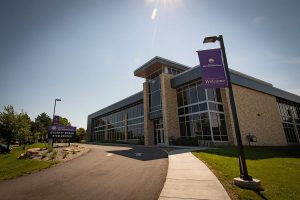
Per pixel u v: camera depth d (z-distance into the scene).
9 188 7.33
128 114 42.62
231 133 23.39
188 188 6.37
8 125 22.92
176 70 33.09
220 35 8.61
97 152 18.23
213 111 24.03
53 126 24.78
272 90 33.00
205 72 8.09
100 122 58.88
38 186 7.46
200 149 17.69
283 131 32.06
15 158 15.54
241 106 25.36
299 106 42.00
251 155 14.49
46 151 17.92
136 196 5.98
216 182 6.95
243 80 27.06
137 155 15.26
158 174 8.64
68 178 8.53
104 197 6.00
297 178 8.16
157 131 31.09
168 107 28.11
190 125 26.27
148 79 34.88
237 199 5.46
